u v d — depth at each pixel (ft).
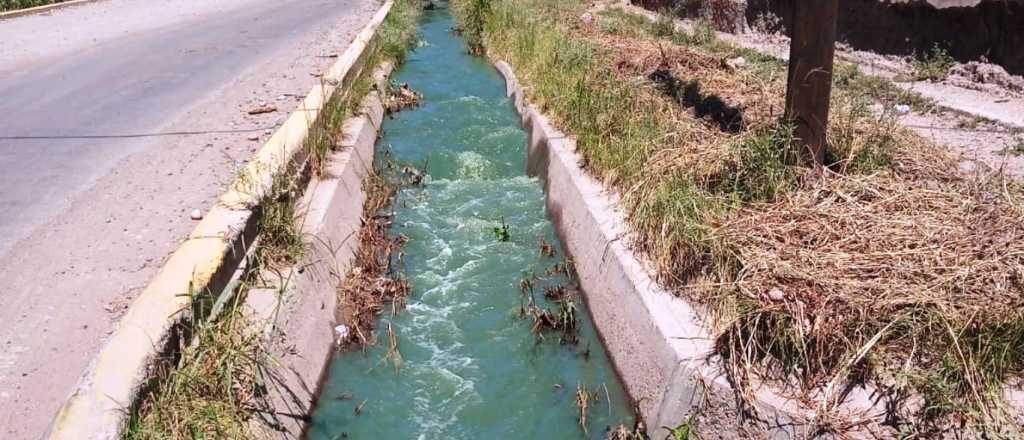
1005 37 25.79
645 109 23.82
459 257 23.13
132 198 19.36
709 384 13.38
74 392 11.40
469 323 19.84
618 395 16.62
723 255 14.76
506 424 16.31
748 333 13.34
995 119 22.40
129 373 11.78
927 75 27.96
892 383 12.15
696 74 28.78
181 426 11.76
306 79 33.40
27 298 14.70
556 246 23.30
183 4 63.05
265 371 14.37
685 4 46.14
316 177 22.97
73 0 62.34
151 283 14.10
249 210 17.26
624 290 17.15
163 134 24.93
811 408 12.34
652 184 18.28
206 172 21.17
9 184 20.47
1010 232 14.29
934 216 15.34
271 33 47.62
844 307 12.89
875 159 18.01
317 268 18.69
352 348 18.43
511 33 45.65
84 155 22.84
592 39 38.42
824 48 16.57
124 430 11.02
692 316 15.17
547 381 17.54
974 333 12.17
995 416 11.35
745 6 40.81
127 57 38.60
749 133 18.74
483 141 32.65
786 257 14.30
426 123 35.45
